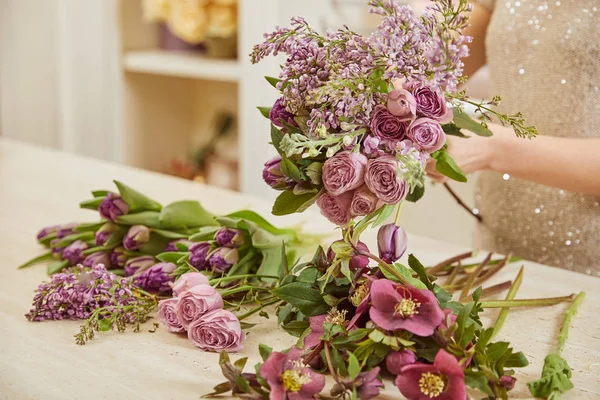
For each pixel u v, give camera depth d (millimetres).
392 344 952
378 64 1011
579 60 1536
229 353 1106
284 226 1527
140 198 1308
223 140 3467
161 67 3135
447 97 1054
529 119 1605
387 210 1057
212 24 3010
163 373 1058
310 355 1004
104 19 3246
